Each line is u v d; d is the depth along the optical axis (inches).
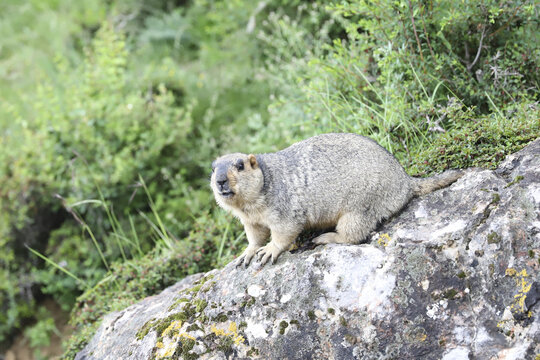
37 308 344.5
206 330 157.2
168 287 224.7
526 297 132.0
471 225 148.6
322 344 146.4
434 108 207.3
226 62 385.7
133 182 324.2
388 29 227.8
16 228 341.4
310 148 171.9
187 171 338.3
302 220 168.9
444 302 141.4
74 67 440.5
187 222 300.8
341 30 319.6
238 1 374.6
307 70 290.4
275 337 149.8
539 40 213.9
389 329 142.2
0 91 438.6
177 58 422.9
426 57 224.8
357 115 232.2
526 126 171.9
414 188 168.9
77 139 322.3
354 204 164.9
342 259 153.7
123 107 334.0
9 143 358.6
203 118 364.2
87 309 243.6
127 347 166.4
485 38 223.5
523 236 138.9
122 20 455.5
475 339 135.6
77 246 321.1
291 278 156.6
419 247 149.1
